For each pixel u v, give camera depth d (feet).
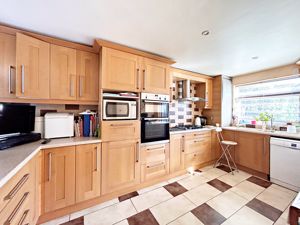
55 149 5.02
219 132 10.95
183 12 4.20
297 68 8.35
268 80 9.82
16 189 3.20
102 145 5.97
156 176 7.55
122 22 4.71
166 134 7.97
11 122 5.14
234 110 11.78
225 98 11.39
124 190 6.62
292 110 8.88
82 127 6.64
